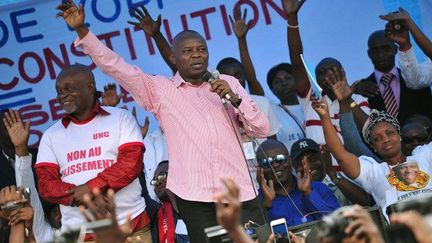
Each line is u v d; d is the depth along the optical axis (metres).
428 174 7.08
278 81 8.91
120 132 6.29
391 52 8.80
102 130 6.30
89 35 5.98
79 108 6.30
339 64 8.54
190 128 5.95
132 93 6.09
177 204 5.98
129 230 3.98
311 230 4.82
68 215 6.18
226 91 5.79
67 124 6.37
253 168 7.54
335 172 7.69
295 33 8.51
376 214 5.30
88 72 6.39
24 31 9.18
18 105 9.14
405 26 8.55
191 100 6.02
